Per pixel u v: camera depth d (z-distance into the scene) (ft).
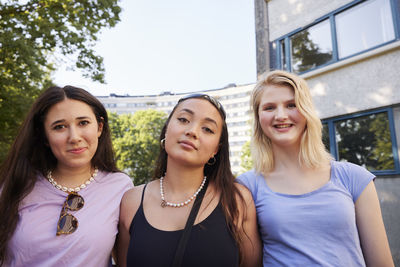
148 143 102.01
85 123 4.58
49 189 4.66
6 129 27.02
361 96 16.10
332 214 4.20
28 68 23.70
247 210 4.55
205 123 4.13
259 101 5.39
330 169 4.80
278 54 21.59
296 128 4.89
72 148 4.41
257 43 23.34
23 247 4.09
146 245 3.81
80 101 4.60
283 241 4.30
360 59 16.12
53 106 4.45
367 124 15.96
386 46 14.97
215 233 3.91
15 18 22.16
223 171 4.50
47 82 27.63
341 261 3.99
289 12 21.15
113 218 4.70
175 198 4.30
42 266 4.07
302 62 19.98
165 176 4.65
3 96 24.67
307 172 4.87
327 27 18.62
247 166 79.20
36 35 22.47
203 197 4.25
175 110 4.36
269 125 4.97
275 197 4.67
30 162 4.74
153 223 4.05
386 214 14.30
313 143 4.81
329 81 17.79
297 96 4.79
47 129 4.47
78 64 25.54
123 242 4.66
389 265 4.07
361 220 4.30
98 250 4.33
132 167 100.58
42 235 4.16
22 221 4.27
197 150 4.06
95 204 4.69
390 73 15.02
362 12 16.78
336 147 17.26
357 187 4.40
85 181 4.95
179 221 4.03
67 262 4.11
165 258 3.70
